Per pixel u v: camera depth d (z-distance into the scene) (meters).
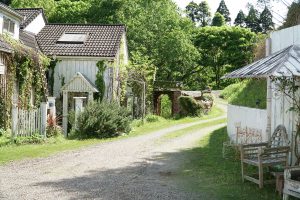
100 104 18.52
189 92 42.03
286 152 8.94
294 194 7.24
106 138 17.77
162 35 43.16
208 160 12.12
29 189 8.38
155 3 44.62
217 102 44.84
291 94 9.70
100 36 24.95
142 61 32.75
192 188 8.70
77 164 11.42
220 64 59.22
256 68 9.70
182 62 46.06
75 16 40.75
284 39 10.94
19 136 15.16
